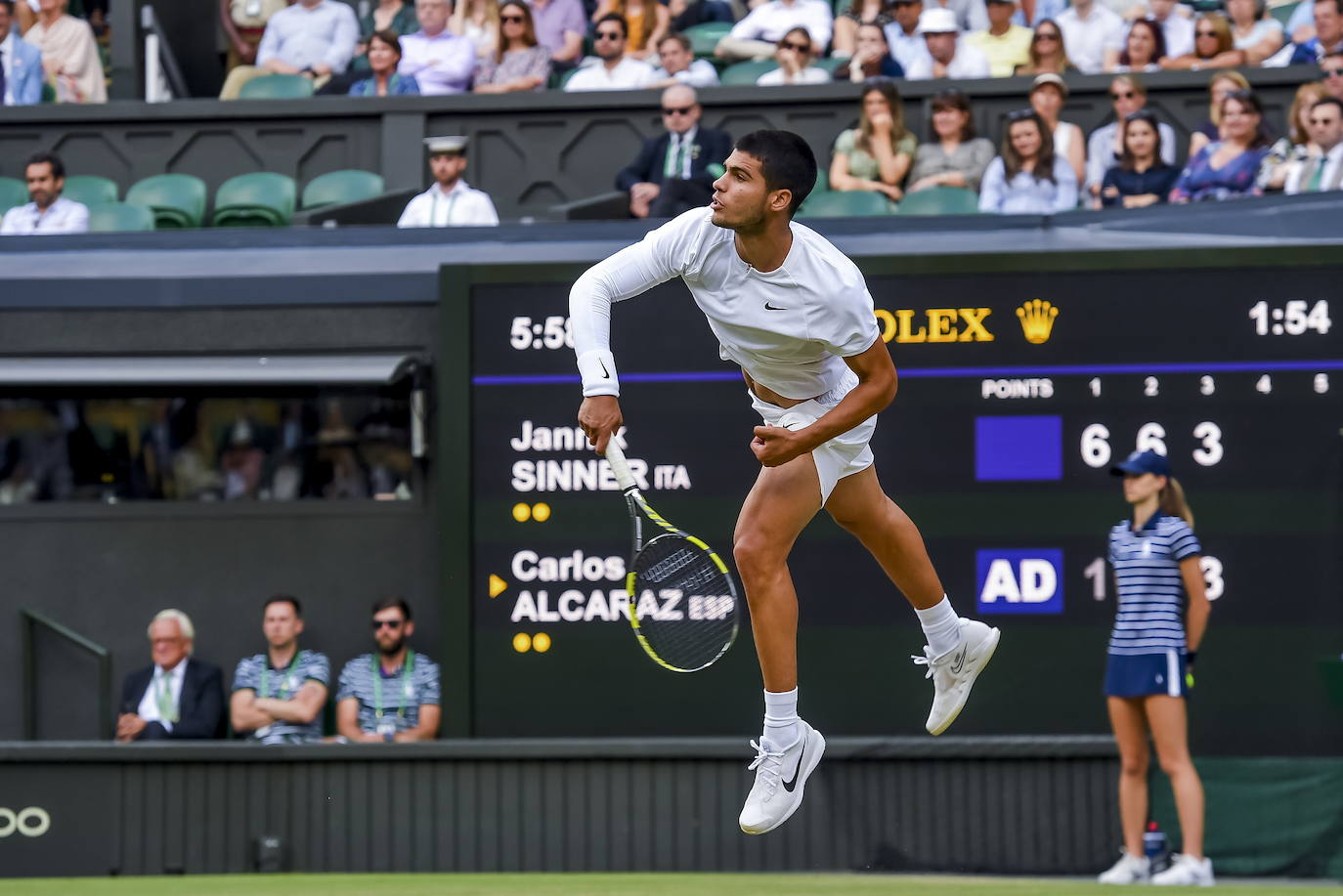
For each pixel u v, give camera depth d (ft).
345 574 77.92
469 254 79.51
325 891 54.39
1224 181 83.82
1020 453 72.49
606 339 36.22
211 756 68.90
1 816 69.26
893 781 68.54
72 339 79.30
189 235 82.12
